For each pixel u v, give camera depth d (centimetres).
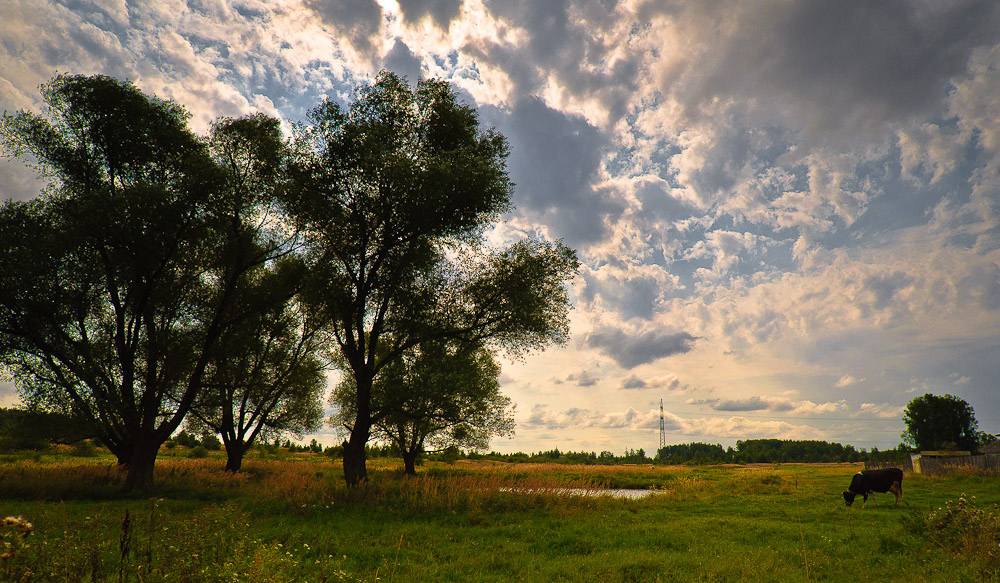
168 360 2577
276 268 2958
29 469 2580
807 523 1670
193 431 3762
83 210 2256
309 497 1873
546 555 1125
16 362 2464
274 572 572
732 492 3012
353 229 2464
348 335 2488
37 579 456
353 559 1004
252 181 2689
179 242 2592
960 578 804
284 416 3894
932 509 1936
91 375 2375
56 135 2634
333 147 2419
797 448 17038
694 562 995
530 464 8162
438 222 2466
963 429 9825
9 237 2253
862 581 854
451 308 2552
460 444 4691
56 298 2380
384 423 4369
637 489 4038
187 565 551
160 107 2742
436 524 1602
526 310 2419
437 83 2666
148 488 2409
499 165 2666
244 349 2884
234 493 2388
